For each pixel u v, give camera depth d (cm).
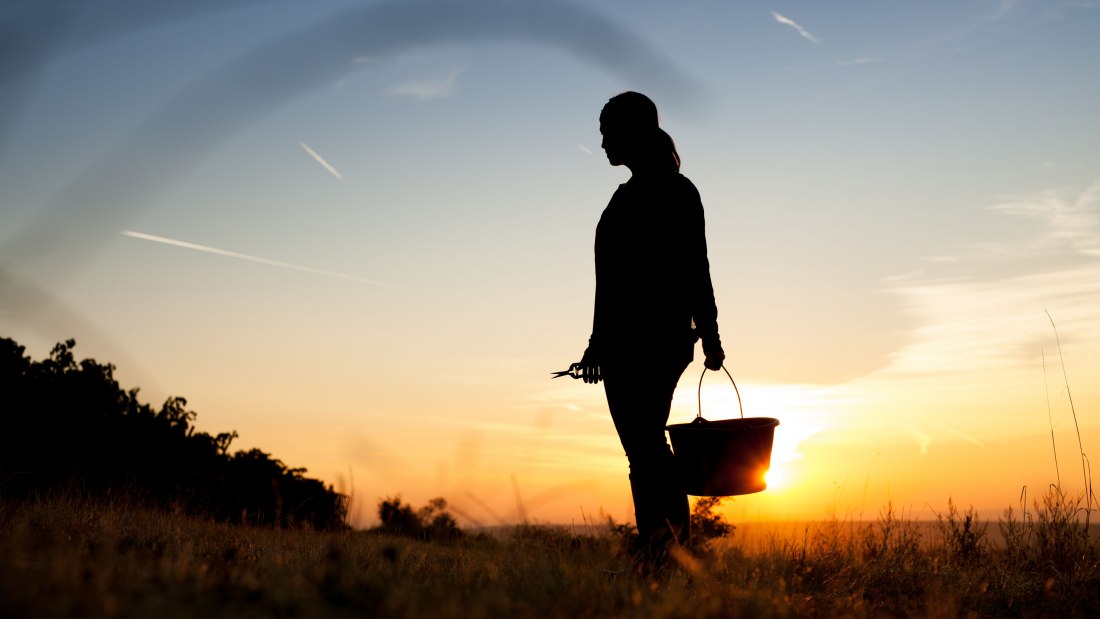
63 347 1524
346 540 504
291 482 1096
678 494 452
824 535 549
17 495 674
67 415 1384
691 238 459
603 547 501
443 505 336
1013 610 444
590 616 335
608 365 460
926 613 405
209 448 1394
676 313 456
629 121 470
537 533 509
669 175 470
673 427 457
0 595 263
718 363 466
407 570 412
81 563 330
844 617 378
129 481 979
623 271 459
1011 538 587
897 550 538
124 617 266
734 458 446
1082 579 509
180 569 341
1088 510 581
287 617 291
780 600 384
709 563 457
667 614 337
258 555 463
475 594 355
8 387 1398
